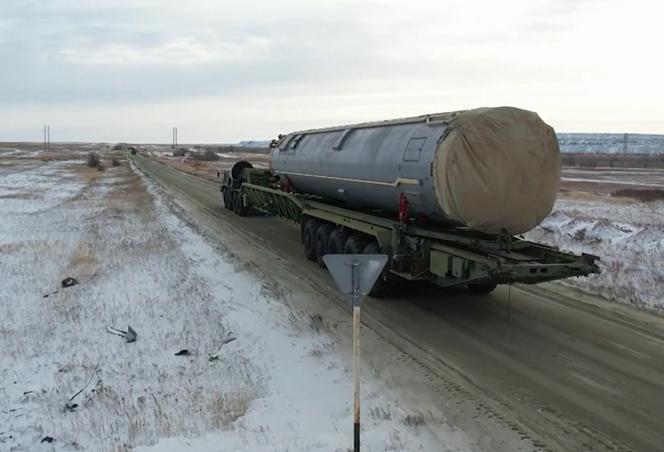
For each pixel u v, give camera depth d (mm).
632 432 6230
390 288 11773
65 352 9516
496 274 8789
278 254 16578
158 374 8500
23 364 9039
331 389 7438
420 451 5715
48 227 22500
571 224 20594
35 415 7406
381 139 12062
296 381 7785
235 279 13562
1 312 11703
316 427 6320
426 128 10594
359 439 5414
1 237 20391
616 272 13602
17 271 15133
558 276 9047
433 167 9766
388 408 6746
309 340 9328
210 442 5984
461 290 12531
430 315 10641
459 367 8086
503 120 9609
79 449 6422
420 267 10477
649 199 31859
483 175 9469
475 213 9555
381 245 11227
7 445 6648
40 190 39281
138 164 77250
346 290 5246
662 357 8445
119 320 10961
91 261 15992
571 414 6645
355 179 12852
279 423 6477
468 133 9469
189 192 36812
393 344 9062
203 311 11164
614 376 7750
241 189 24281
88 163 72875
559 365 8141
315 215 15031
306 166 16000
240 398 7363
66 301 12219
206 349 9398
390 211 12539
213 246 17703
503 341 9180
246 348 9211
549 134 9875
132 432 6629
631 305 11227
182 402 7469
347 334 9555
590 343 9055
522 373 7859
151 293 12656
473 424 6387
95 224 22781
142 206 28938
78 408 7562
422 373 7879
